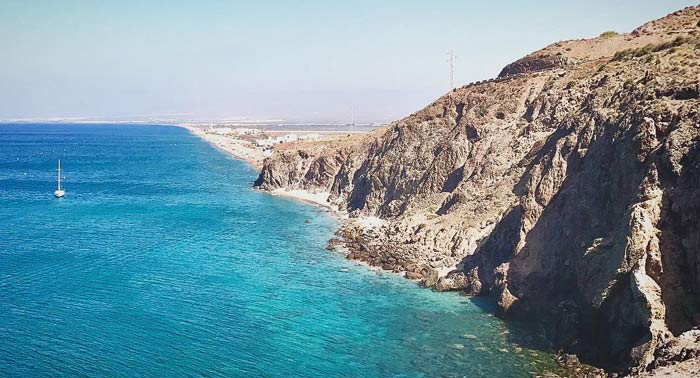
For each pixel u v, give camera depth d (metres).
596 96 77.19
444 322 61.31
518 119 99.06
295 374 50.03
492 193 85.50
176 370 50.47
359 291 71.75
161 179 186.25
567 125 76.81
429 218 93.62
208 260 85.94
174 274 78.56
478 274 70.81
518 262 64.88
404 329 59.53
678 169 50.09
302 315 63.56
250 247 94.12
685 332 44.31
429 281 73.50
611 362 48.47
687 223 47.91
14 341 55.78
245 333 58.59
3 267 80.38
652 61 79.94
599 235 56.28
